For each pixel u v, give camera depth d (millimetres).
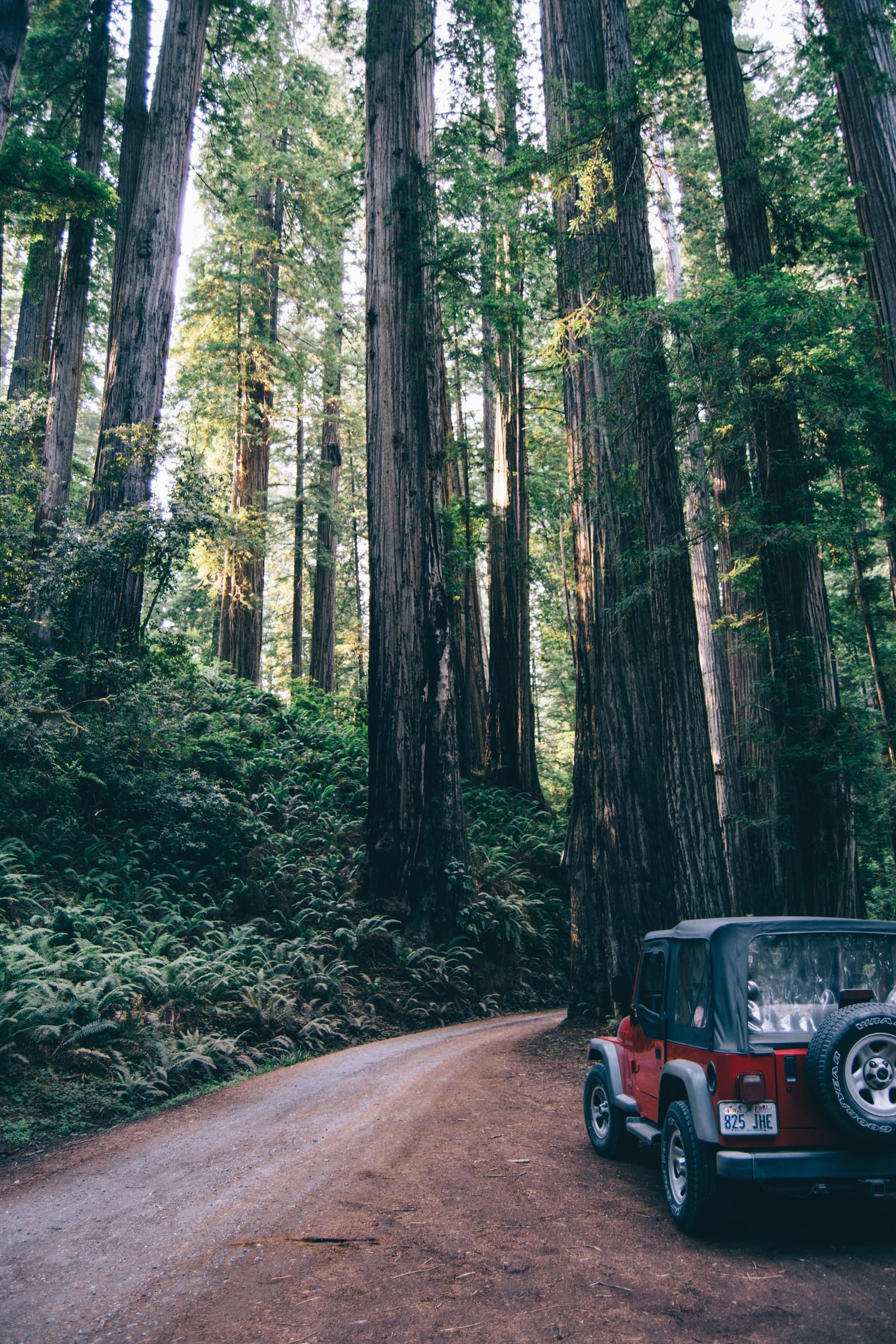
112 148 25594
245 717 21547
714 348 9680
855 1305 3564
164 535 15602
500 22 17672
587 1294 3715
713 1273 3938
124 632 16500
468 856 17484
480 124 19016
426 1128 6945
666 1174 4801
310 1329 3426
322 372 32062
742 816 14953
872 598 21969
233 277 26922
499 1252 4223
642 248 11625
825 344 9469
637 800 13688
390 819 16984
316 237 29031
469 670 27953
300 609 37281
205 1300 3738
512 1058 10688
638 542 12016
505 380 19844
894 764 15125
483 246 16250
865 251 13977
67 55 21094
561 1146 6441
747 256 13188
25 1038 8242
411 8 18688
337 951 14625
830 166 16891
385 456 17844
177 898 13906
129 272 17953
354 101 21344
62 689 15375
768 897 14359
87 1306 3709
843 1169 4160
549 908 21016
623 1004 6105
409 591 17609
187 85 18688
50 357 23594
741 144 13812
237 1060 9906
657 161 17641
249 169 27828
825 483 12711
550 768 39500
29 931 10188
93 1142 6812
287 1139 6668
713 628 14273
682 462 11391
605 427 13445
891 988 4758
